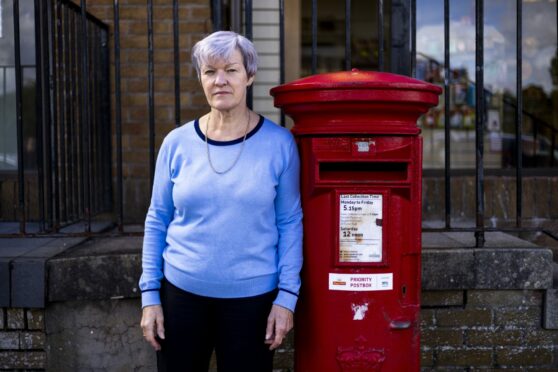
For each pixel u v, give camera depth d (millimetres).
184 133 2381
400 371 2461
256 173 2283
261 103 5637
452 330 3318
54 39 3721
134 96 4859
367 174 2385
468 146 5562
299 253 2391
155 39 4859
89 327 3256
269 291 2359
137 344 3268
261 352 2383
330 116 2350
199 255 2293
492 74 5551
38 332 3229
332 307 2424
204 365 2467
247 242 2285
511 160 5574
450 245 3406
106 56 4773
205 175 2281
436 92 2398
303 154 2436
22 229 3344
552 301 3293
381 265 2395
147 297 2406
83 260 3184
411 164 2377
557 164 5578
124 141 4875
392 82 2262
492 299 3316
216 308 2365
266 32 5594
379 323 2420
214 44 2252
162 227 2451
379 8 3287
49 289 3170
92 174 4473
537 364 3350
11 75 4812
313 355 2482
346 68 3273
